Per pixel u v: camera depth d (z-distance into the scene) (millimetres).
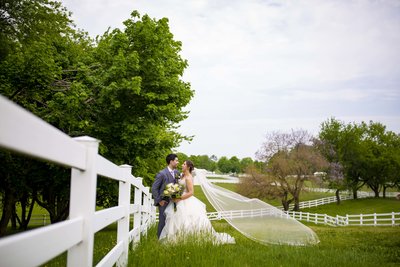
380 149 62812
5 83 12117
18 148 1305
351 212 46875
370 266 6246
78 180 2588
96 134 14070
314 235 10016
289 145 48969
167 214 8539
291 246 8391
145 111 14359
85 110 13602
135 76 13266
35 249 1590
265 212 10156
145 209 8586
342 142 60438
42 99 14547
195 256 5383
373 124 66000
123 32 15000
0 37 17469
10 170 12617
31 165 13977
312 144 51500
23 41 20094
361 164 61156
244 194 47875
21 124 1325
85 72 13789
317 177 47688
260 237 9547
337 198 53938
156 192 8617
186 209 8508
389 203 53000
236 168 172250
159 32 14836
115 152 14281
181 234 6805
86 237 2555
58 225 1966
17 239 1396
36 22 21172
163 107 14117
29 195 20703
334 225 32281
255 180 47969
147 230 9758
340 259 6629
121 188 4641
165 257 5301
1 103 1152
